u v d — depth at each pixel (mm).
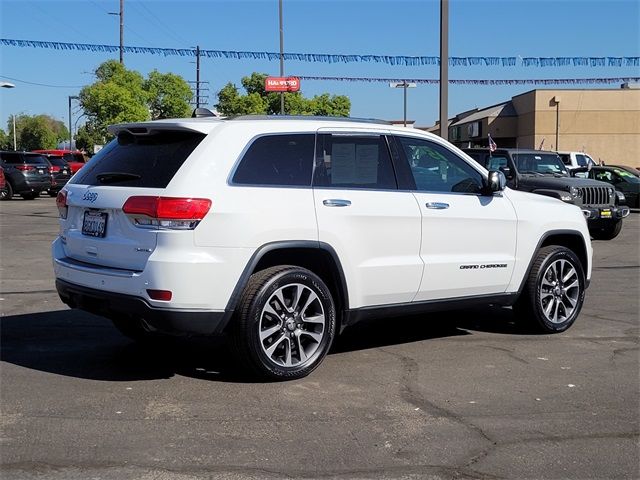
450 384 5480
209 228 4918
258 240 5105
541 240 6914
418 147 6227
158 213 4855
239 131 5281
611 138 51750
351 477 3855
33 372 5621
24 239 14930
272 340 5348
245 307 5129
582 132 51688
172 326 4902
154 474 3855
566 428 4602
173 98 54312
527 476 3904
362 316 5797
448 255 6199
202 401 4992
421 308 6141
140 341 6488
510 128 55625
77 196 5598
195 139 5223
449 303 6312
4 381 5379
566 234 7195
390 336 7012
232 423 4590
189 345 6496
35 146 114062
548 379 5641
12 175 28047
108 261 5238
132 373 5625
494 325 7559
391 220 5789
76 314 7727
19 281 9812
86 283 5312
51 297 8664
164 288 4844
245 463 4004
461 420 4711
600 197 15234
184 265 4828
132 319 5152
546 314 7047
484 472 3945
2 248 13453
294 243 5273
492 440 4383
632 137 51719
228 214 4984
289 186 5352
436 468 3982
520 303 7043
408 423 4645
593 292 9633
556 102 51219
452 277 6211
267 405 4926
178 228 4863
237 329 5164
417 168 6156
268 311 5246
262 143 5336
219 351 6305
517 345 6711
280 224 5203
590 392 5332
